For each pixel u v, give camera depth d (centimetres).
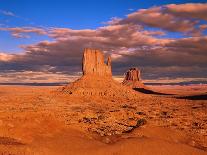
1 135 3172
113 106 15438
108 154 3106
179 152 3388
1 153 2639
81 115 9194
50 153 2880
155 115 10531
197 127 7388
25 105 13338
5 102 15062
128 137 4075
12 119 3728
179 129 6794
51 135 3491
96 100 19425
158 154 3253
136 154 3170
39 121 3881
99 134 4916
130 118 9200
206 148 4647
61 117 7719
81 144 3244
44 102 16375
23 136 3256
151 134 4647
